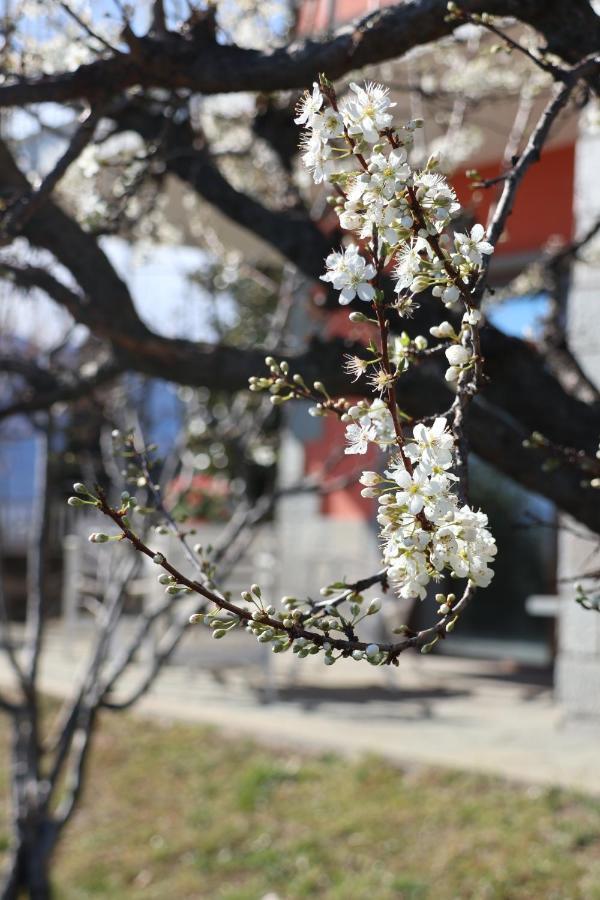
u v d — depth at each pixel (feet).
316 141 4.28
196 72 7.77
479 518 3.88
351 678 29.25
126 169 9.89
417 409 8.71
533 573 30.42
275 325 14.84
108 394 15.35
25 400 10.91
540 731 22.20
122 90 7.89
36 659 13.03
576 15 7.22
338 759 20.29
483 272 4.60
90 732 12.64
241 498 15.64
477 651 31.89
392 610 29.78
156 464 8.11
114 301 9.71
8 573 48.37
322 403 5.20
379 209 4.20
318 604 4.72
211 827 18.47
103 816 19.52
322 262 10.64
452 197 4.21
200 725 22.93
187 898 16.34
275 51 7.75
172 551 21.22
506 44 6.43
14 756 12.96
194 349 9.87
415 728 22.47
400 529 3.98
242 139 16.53
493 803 17.34
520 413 8.88
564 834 15.93
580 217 22.11
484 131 23.15
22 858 12.48
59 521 35.12
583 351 21.84
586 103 7.90
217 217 24.25
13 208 8.13
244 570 25.66
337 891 15.48
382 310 4.43
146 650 28.17
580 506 8.75
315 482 14.15
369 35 7.39
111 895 16.74
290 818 18.24
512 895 14.71
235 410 16.71
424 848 16.39
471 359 4.50
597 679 21.89
